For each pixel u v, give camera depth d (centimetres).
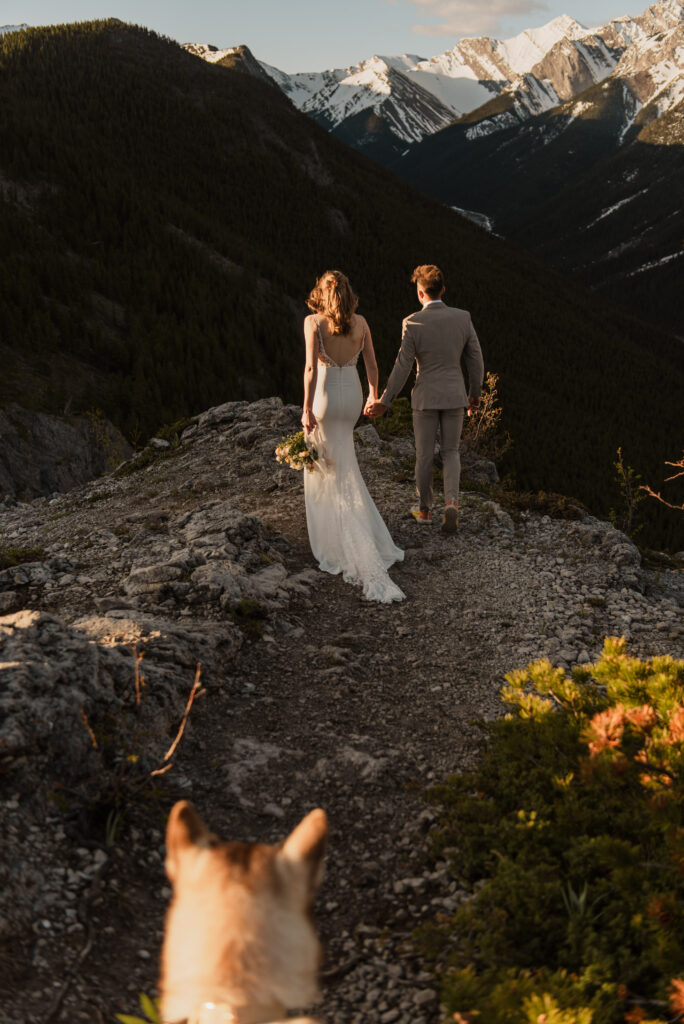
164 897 300
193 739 394
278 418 1102
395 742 409
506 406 11162
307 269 15325
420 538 729
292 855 137
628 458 11012
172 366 9100
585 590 619
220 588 541
